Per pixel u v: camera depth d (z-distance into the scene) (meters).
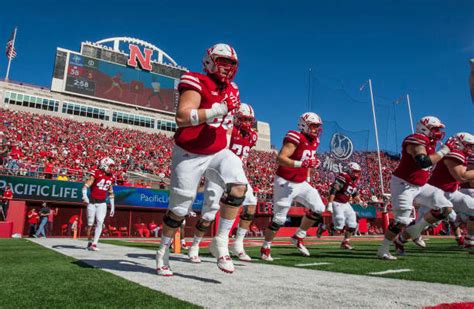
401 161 5.52
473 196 7.75
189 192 3.30
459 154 6.23
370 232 24.06
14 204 14.43
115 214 17.81
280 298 2.33
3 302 2.17
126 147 37.44
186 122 3.05
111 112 44.59
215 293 2.48
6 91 39.66
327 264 4.66
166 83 47.38
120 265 4.02
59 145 32.12
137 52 45.72
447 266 4.45
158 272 3.31
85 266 3.91
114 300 2.22
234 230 16.55
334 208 8.75
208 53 3.36
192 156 3.29
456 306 2.10
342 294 2.49
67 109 42.22
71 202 16.30
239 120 5.62
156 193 18.38
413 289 2.72
